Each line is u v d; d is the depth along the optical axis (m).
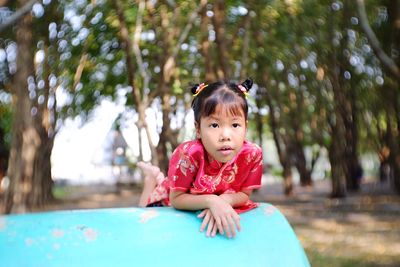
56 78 10.20
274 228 1.78
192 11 8.00
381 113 15.30
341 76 11.59
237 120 1.77
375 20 9.02
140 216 1.67
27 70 7.21
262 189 16.14
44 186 9.88
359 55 11.78
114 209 1.74
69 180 20.58
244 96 1.82
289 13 9.24
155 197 2.49
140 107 6.79
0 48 9.93
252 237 1.71
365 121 16.20
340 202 10.77
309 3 9.55
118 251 1.51
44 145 9.82
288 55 12.26
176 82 8.72
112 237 1.54
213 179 1.89
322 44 10.94
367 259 5.06
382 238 6.34
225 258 1.61
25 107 7.36
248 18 8.29
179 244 1.59
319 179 23.02
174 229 1.64
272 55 11.02
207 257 1.60
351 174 13.50
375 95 13.82
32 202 9.05
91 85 10.56
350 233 6.76
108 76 10.34
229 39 9.44
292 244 1.76
